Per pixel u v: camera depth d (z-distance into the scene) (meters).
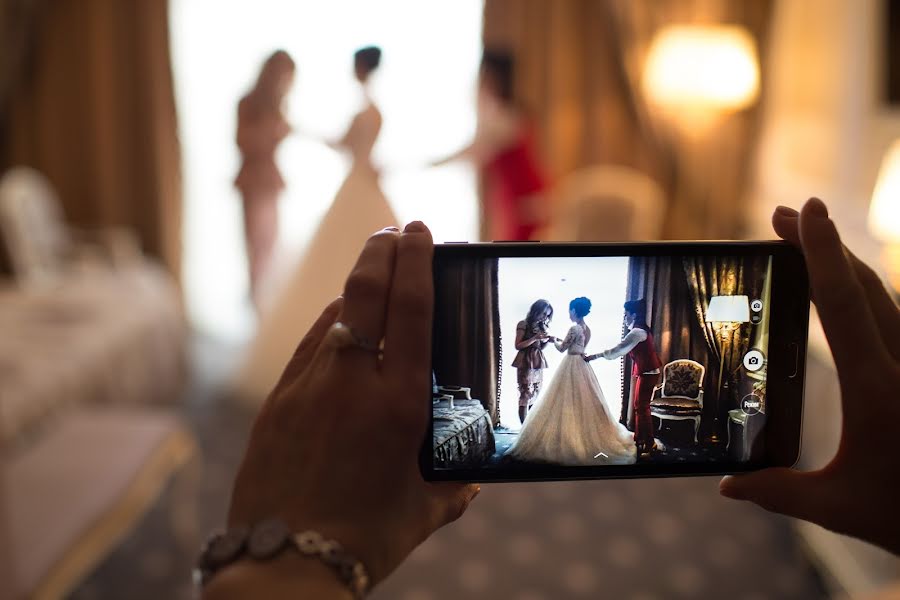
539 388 0.76
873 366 0.58
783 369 0.79
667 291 0.78
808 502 0.62
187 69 4.94
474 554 2.79
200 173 5.13
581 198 4.14
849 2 3.42
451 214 5.01
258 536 0.48
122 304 3.76
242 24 4.85
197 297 5.30
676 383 0.78
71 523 1.99
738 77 4.22
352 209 3.70
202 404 4.04
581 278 0.77
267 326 3.83
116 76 4.88
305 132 3.96
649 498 3.15
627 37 4.66
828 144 3.69
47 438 2.50
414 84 4.84
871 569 2.21
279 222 4.59
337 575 0.47
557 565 2.74
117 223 5.04
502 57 4.25
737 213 4.80
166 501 3.12
